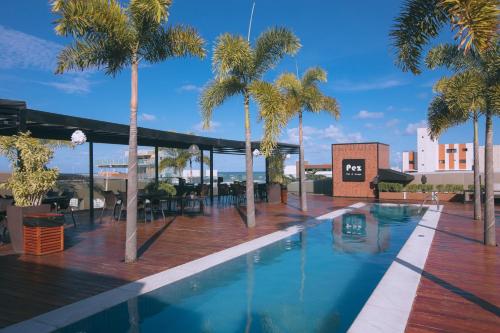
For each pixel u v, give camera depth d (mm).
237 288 5012
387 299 4395
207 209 13977
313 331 3770
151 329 3740
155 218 11484
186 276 5418
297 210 14039
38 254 6488
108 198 10945
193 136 13508
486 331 3539
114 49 6430
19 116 7867
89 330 3656
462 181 20062
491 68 6984
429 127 9734
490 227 7461
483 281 5102
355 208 14852
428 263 6090
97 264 5957
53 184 7344
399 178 19375
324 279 5430
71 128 10289
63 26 5711
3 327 3639
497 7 3922
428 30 5812
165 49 6895
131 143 6242
